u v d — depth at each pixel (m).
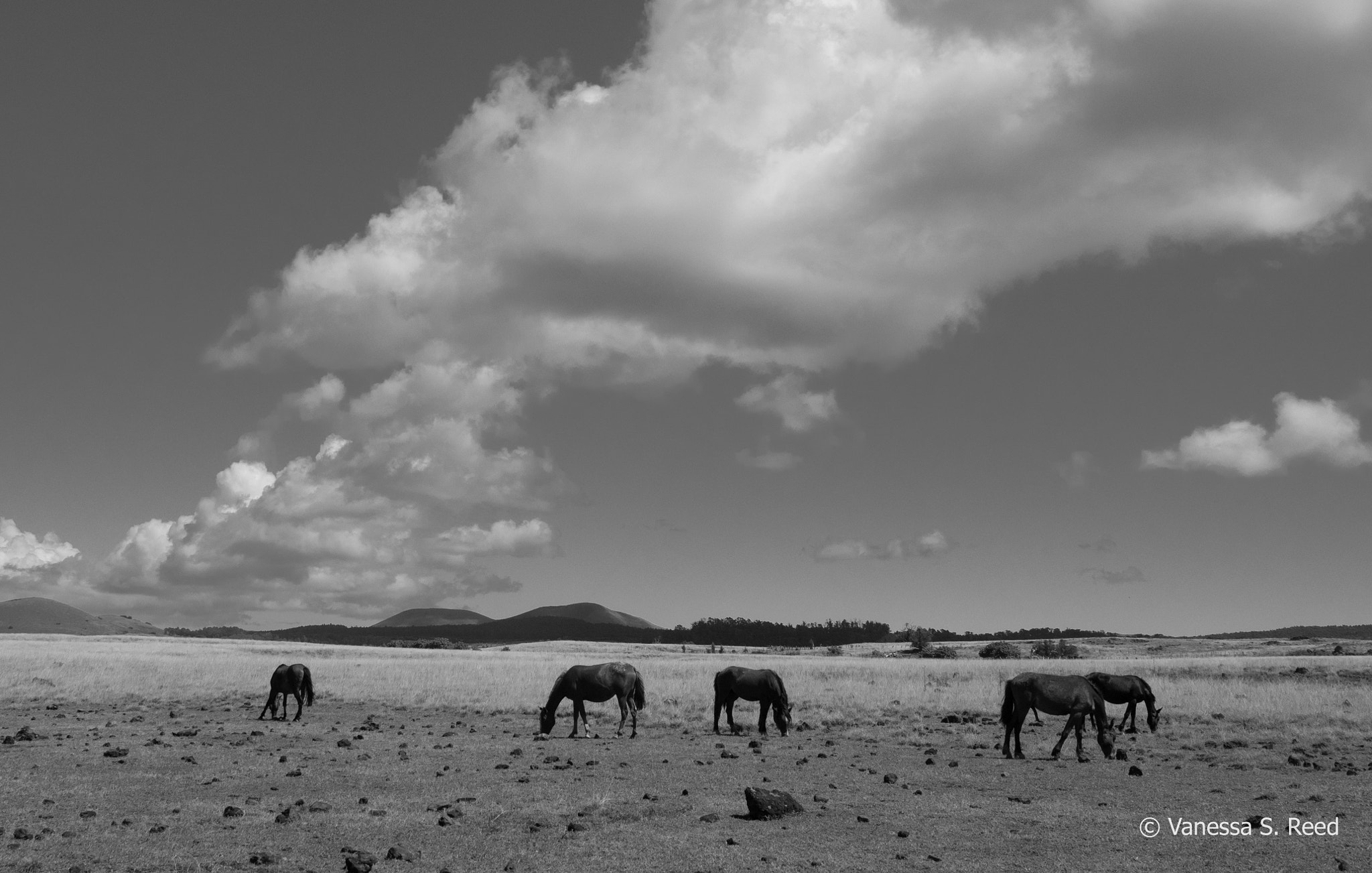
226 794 17.73
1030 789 18.80
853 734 28.91
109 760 21.91
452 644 161.75
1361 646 134.75
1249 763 22.73
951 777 20.38
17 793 17.61
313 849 13.52
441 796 17.48
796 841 14.02
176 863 12.67
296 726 30.92
